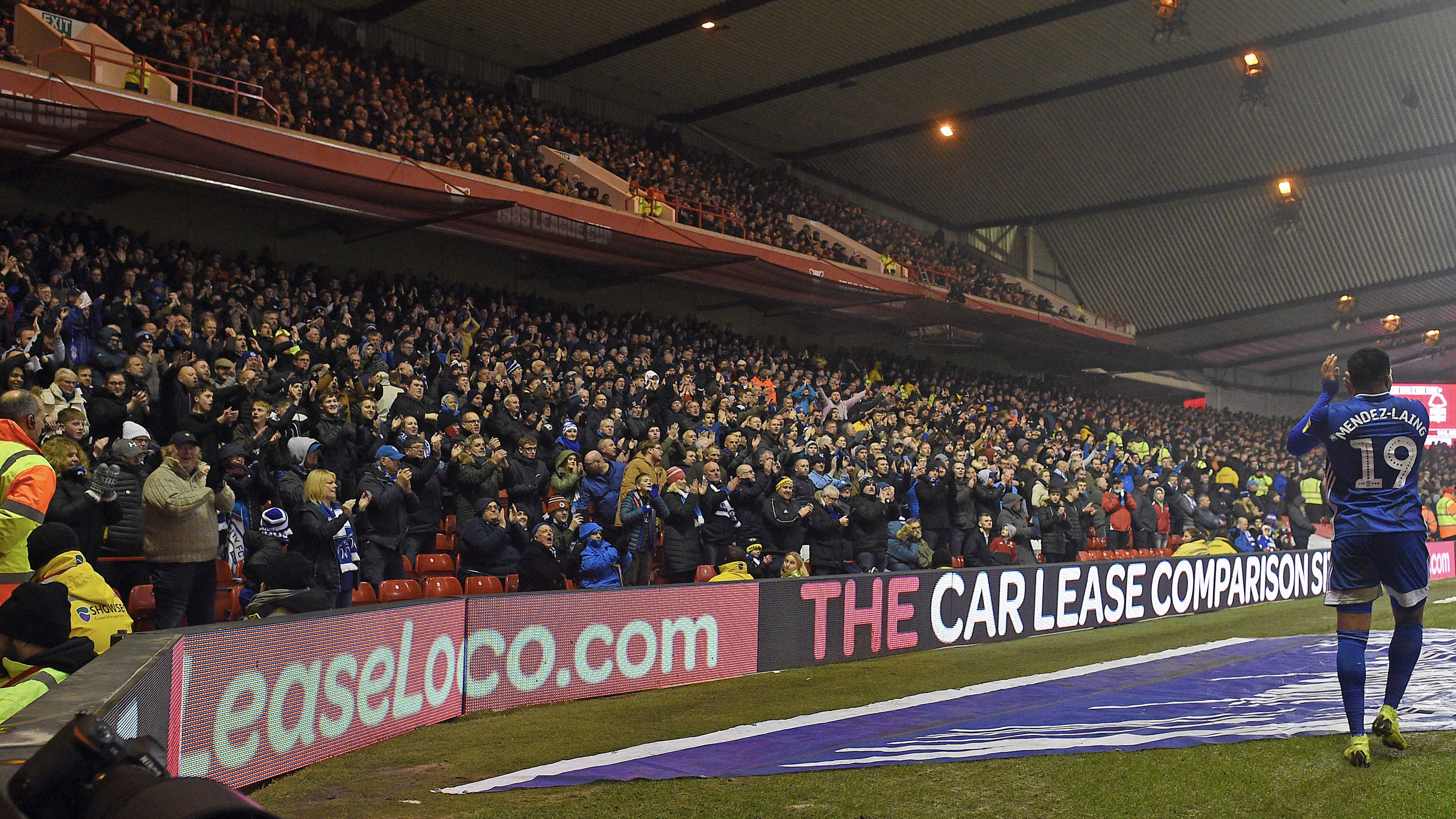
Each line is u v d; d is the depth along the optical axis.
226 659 4.88
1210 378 45.16
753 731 6.20
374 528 8.85
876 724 6.25
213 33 16.97
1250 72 24.08
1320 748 5.02
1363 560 4.98
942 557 10.88
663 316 25.45
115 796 1.55
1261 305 34.97
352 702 5.86
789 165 32.31
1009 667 8.67
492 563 9.28
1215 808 4.19
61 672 3.64
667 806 4.59
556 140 22.67
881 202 34.09
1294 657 8.70
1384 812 4.02
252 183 15.02
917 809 4.39
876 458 14.48
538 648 7.31
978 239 35.94
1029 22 22.86
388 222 17.75
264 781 5.15
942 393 27.50
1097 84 26.62
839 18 22.78
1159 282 35.53
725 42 24.02
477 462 10.61
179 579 6.74
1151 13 22.67
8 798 1.61
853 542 12.10
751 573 10.17
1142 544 17.64
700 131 29.80
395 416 11.80
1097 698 6.89
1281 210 30.61
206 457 9.11
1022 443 20.52
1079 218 34.19
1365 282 33.22
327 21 21.84
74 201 16.08
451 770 5.41
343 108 17.70
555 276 22.78
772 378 21.92
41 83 13.75
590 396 15.52
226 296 14.26
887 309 26.05
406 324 16.06
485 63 24.78
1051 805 4.35
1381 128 27.58
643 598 7.95
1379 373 5.14
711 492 11.40
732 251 23.69
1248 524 17.69
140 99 14.74
